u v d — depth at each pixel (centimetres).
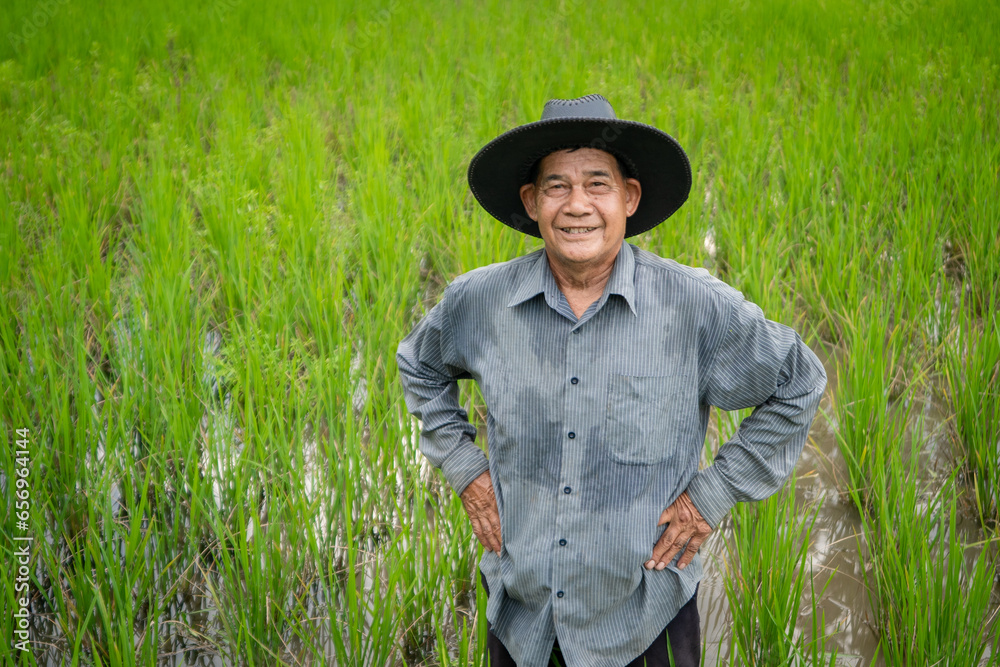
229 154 588
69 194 521
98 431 329
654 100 745
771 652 256
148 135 663
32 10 1009
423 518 290
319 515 319
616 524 184
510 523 193
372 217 502
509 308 188
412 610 279
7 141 646
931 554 310
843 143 604
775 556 267
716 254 523
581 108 180
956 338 405
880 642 265
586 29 997
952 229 525
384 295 421
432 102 718
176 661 278
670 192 197
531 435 186
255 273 443
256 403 361
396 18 1070
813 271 469
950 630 246
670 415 184
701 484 192
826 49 894
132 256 490
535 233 218
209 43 941
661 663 199
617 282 179
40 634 287
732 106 697
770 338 183
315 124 665
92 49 877
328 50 922
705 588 303
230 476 325
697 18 1034
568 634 189
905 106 679
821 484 356
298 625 282
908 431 376
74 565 309
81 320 413
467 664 256
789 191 565
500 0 1187
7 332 390
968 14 988
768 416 189
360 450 334
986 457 334
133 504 299
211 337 449
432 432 213
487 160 188
